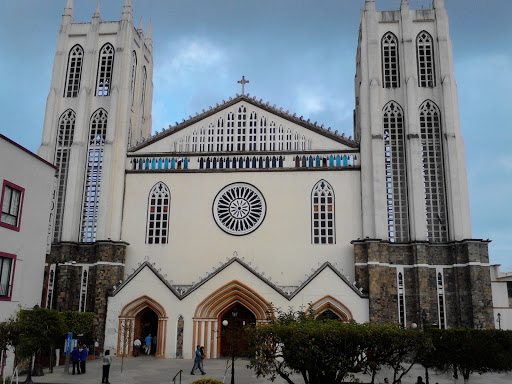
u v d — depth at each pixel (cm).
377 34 6362
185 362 4956
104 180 6056
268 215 5944
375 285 5291
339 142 6128
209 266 5869
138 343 4991
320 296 5241
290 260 5775
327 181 5969
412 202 5725
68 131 6550
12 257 4178
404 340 2641
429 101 6138
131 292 5484
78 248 5988
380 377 4275
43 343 3784
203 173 6169
